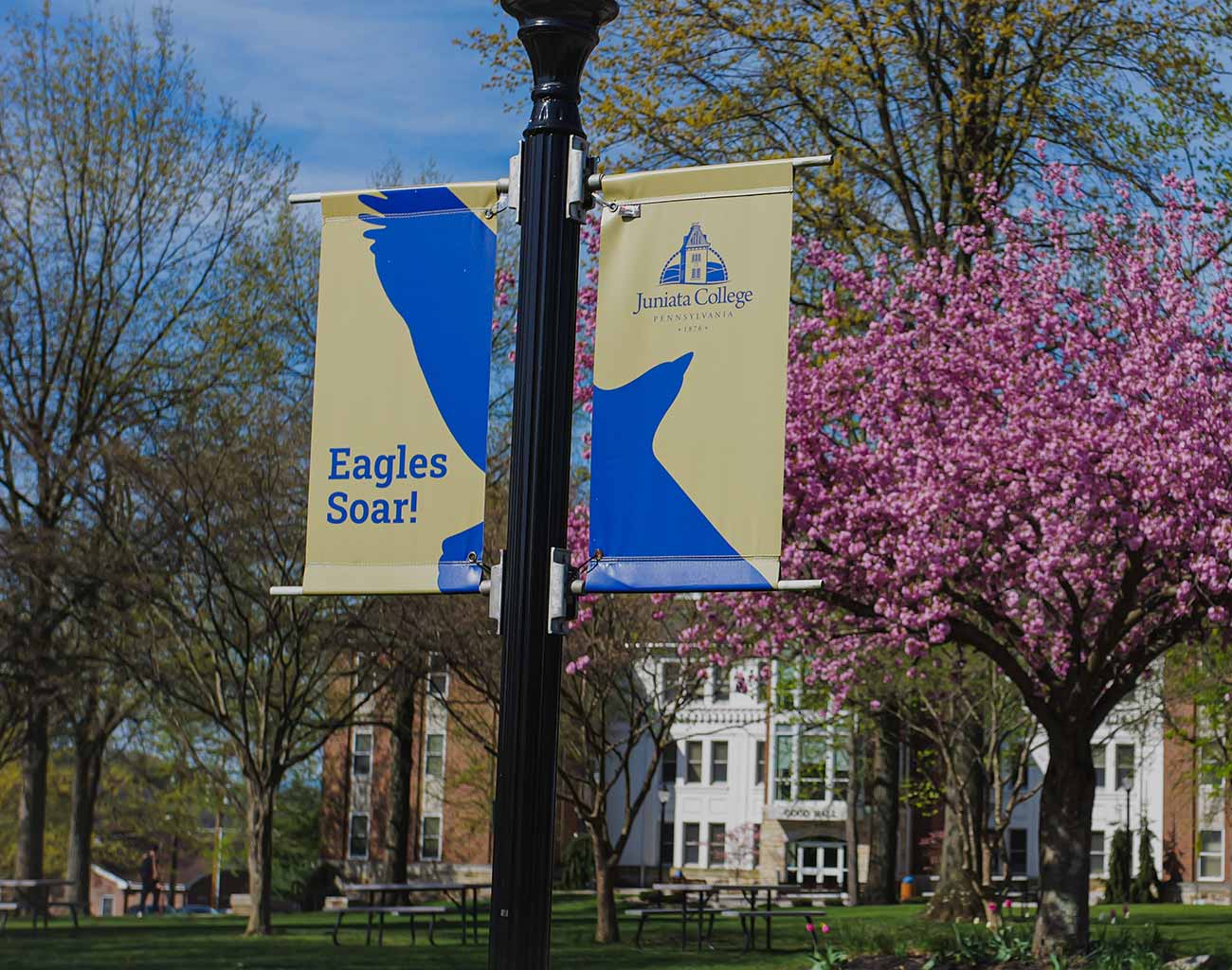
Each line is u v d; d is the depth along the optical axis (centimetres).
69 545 2669
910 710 3278
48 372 3216
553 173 602
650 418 626
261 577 2781
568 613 571
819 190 2622
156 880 5012
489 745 2894
